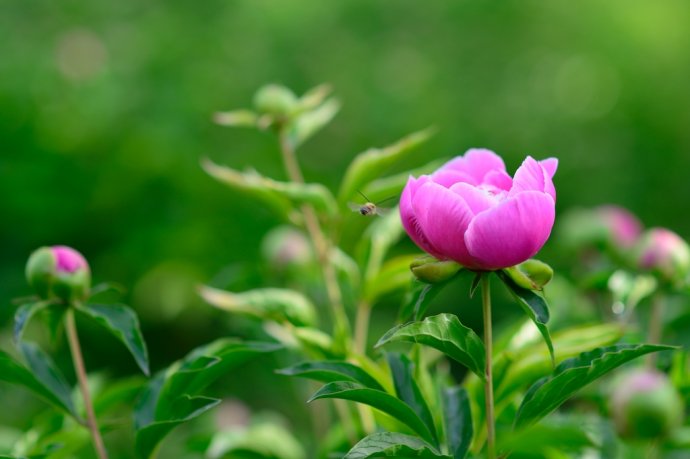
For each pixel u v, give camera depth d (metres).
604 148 13.95
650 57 15.35
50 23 14.27
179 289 8.84
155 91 11.63
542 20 15.98
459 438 3.18
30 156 9.89
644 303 4.95
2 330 8.58
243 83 13.34
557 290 5.11
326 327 6.14
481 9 15.92
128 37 13.59
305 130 4.50
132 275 9.06
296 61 14.46
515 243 2.64
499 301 9.37
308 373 3.11
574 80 15.39
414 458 2.96
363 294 4.30
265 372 7.75
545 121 14.46
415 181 2.79
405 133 13.02
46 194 9.36
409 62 15.15
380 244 4.34
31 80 12.04
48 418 4.00
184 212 9.50
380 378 3.31
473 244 2.65
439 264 2.76
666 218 13.05
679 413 3.71
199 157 10.11
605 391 4.12
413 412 2.92
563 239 5.46
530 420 2.95
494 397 3.41
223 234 9.23
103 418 4.31
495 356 3.72
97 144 10.20
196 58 12.93
